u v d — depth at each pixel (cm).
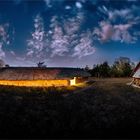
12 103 2931
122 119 2500
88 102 3238
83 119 2459
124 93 4038
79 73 5856
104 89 4531
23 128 2128
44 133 2030
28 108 2756
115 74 9219
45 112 2636
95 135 1991
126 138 1914
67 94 3938
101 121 2419
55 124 2273
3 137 1880
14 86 4716
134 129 2173
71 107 2908
